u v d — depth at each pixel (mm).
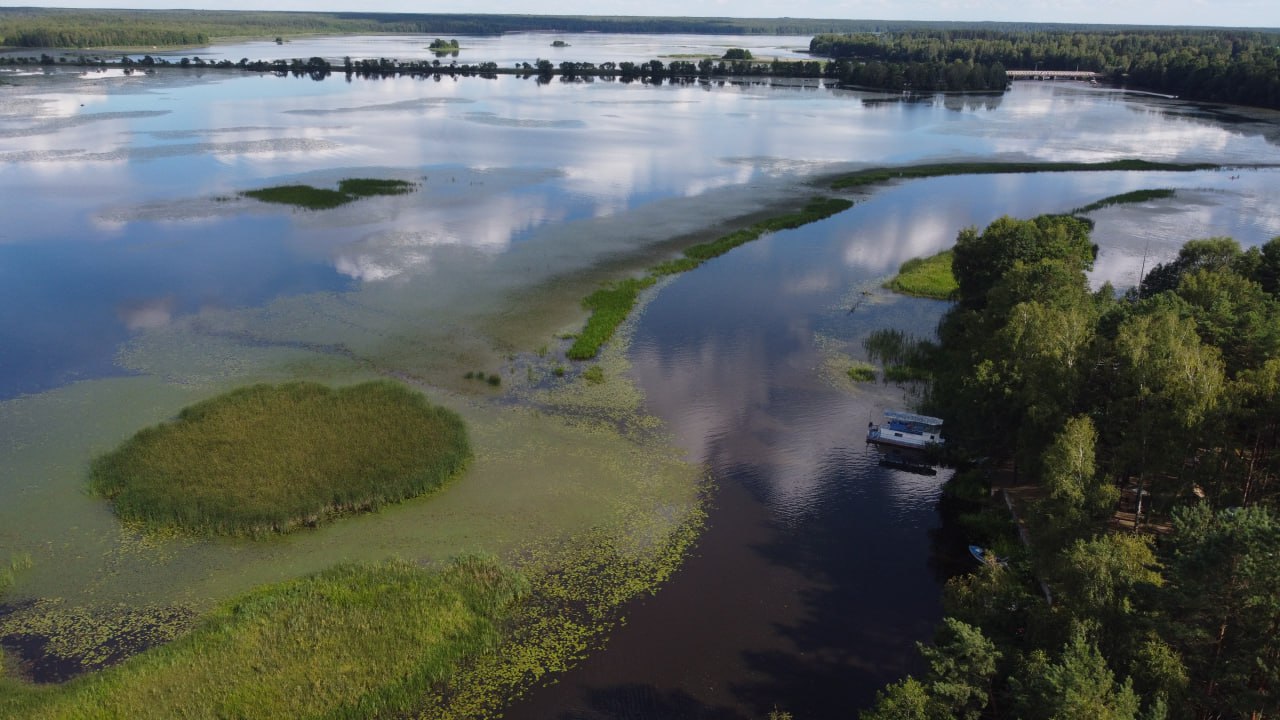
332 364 71250
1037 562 41000
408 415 60812
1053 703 28438
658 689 39281
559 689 39062
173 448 55594
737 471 57500
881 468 58781
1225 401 45031
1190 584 30750
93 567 45625
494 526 50438
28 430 59688
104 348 73750
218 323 79188
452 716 37406
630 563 47781
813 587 46438
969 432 56781
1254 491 45969
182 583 44688
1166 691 30219
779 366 74062
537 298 87375
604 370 71688
